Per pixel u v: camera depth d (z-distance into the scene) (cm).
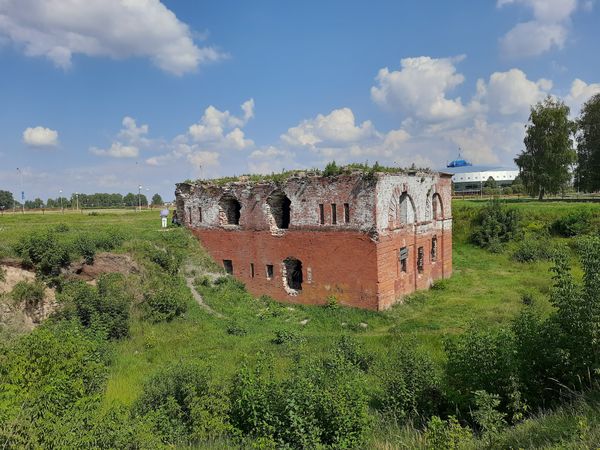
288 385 1101
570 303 1041
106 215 4950
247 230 2912
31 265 2283
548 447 729
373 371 1525
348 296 2517
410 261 2791
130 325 2172
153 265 2666
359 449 948
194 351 1884
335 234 2542
